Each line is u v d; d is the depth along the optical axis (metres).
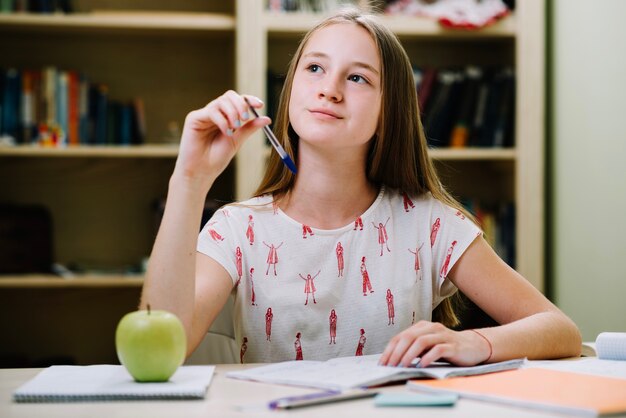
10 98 2.93
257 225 1.49
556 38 3.02
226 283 1.44
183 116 3.23
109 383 1.01
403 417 0.86
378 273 1.49
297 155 1.53
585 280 2.77
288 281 1.46
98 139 3.00
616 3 2.52
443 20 2.98
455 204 1.61
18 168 3.17
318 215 1.50
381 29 1.48
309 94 1.42
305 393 0.98
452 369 1.08
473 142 3.06
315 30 1.49
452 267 1.52
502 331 1.24
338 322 1.47
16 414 0.89
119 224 3.22
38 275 2.98
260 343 1.46
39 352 3.18
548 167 3.09
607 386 0.99
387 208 1.54
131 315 1.04
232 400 0.95
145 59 3.21
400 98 1.51
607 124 2.59
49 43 3.16
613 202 2.56
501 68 3.15
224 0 3.25
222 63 3.25
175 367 1.03
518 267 3.02
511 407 0.91
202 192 1.28
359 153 1.49
